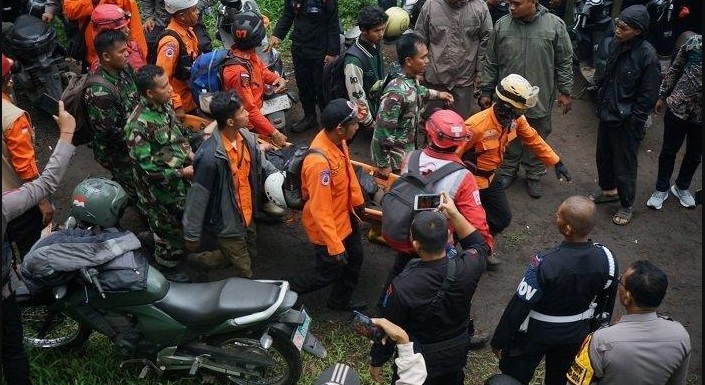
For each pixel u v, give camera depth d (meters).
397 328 3.33
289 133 7.06
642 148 7.11
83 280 3.88
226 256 4.93
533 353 3.83
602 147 6.00
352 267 4.79
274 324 4.02
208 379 4.27
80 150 6.62
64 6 6.15
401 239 4.14
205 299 4.02
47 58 6.51
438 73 6.48
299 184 4.39
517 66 5.96
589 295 3.63
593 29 7.60
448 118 4.07
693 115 5.71
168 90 4.43
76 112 4.78
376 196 5.20
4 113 4.10
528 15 5.82
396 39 6.42
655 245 5.88
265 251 5.58
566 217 3.52
